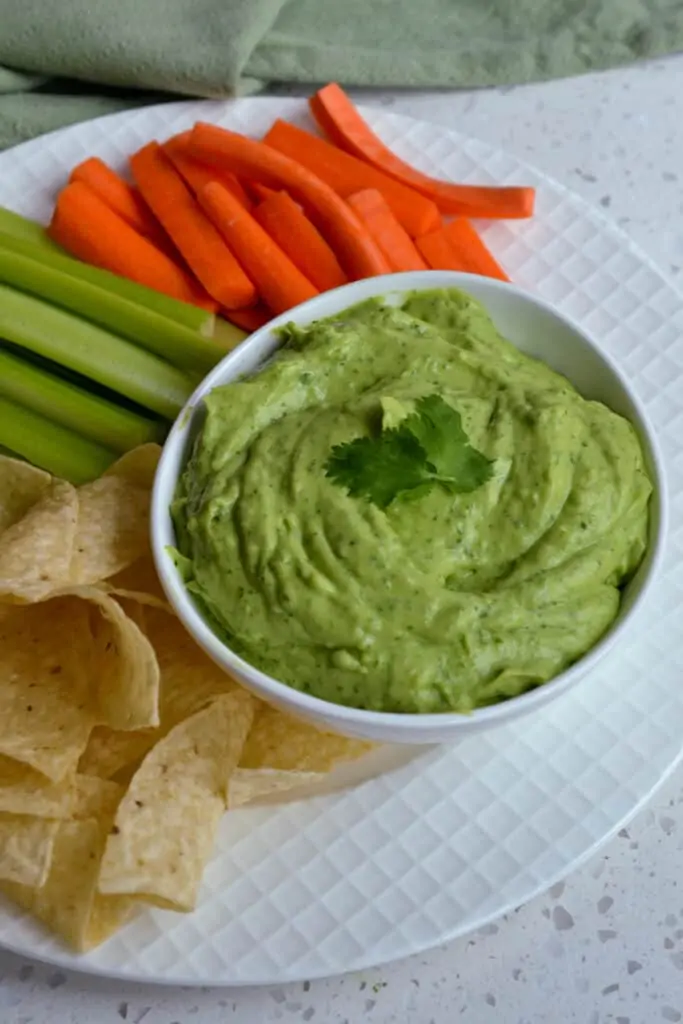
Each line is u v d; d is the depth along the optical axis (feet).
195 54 1.93
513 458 1.55
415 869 1.55
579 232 1.85
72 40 1.94
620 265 1.84
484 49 2.03
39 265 1.79
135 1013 1.59
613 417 1.60
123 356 1.78
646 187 1.99
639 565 1.56
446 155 1.90
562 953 1.60
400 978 1.59
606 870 1.63
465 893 1.54
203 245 1.84
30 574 1.56
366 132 1.90
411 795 1.58
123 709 1.53
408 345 1.62
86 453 1.77
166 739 1.56
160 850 1.50
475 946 1.60
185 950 1.53
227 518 1.55
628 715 1.60
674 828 1.64
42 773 1.55
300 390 1.60
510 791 1.58
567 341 1.67
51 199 1.90
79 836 1.55
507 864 1.55
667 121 2.03
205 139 1.84
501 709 1.49
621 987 1.59
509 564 1.52
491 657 1.49
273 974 1.51
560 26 2.04
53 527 1.60
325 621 1.50
